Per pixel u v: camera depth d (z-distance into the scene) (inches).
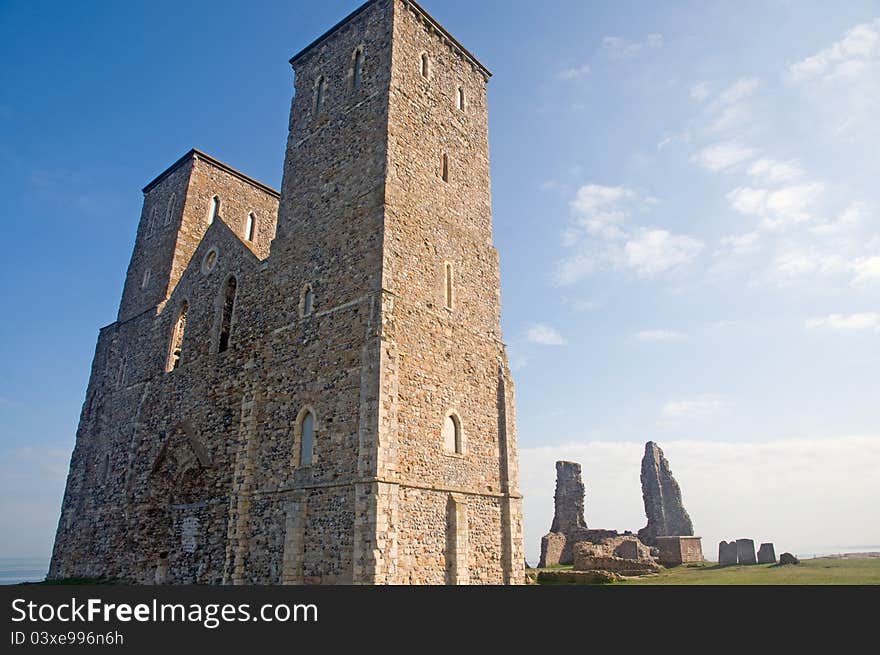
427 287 928.3
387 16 1052.5
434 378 888.3
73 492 1336.1
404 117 994.7
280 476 861.2
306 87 1143.0
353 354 837.2
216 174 1478.8
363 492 744.3
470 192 1095.0
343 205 959.0
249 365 991.0
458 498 855.1
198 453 1018.7
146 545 1064.2
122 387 1322.6
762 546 1328.7
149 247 1454.2
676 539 1439.5
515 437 1008.9
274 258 1037.2
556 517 1587.1
